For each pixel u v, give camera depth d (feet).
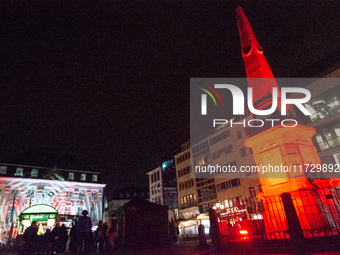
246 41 33.63
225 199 111.55
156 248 40.78
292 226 18.33
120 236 44.06
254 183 99.96
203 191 126.00
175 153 158.40
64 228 35.99
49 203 159.33
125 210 42.93
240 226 23.82
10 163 159.53
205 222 102.68
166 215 45.80
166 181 160.97
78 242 30.48
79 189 172.55
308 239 17.90
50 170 167.02
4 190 149.69
